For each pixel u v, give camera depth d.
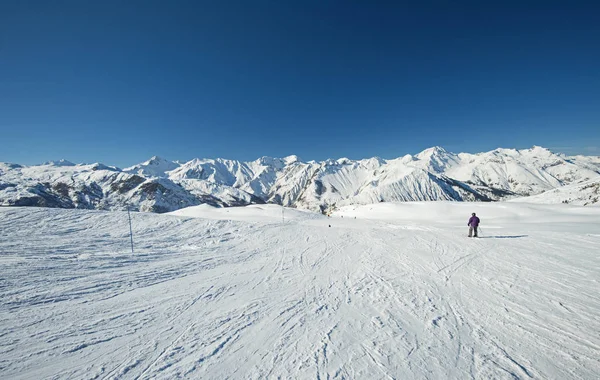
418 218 65.25
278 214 55.22
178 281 9.00
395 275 9.58
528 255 11.84
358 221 44.62
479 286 8.09
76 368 4.32
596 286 7.75
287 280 9.19
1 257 10.54
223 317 6.22
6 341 5.00
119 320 6.01
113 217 22.69
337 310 6.57
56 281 8.27
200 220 24.78
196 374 4.19
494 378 3.97
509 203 70.94
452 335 5.27
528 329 5.43
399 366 4.30
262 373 4.20
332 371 4.21
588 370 4.13
